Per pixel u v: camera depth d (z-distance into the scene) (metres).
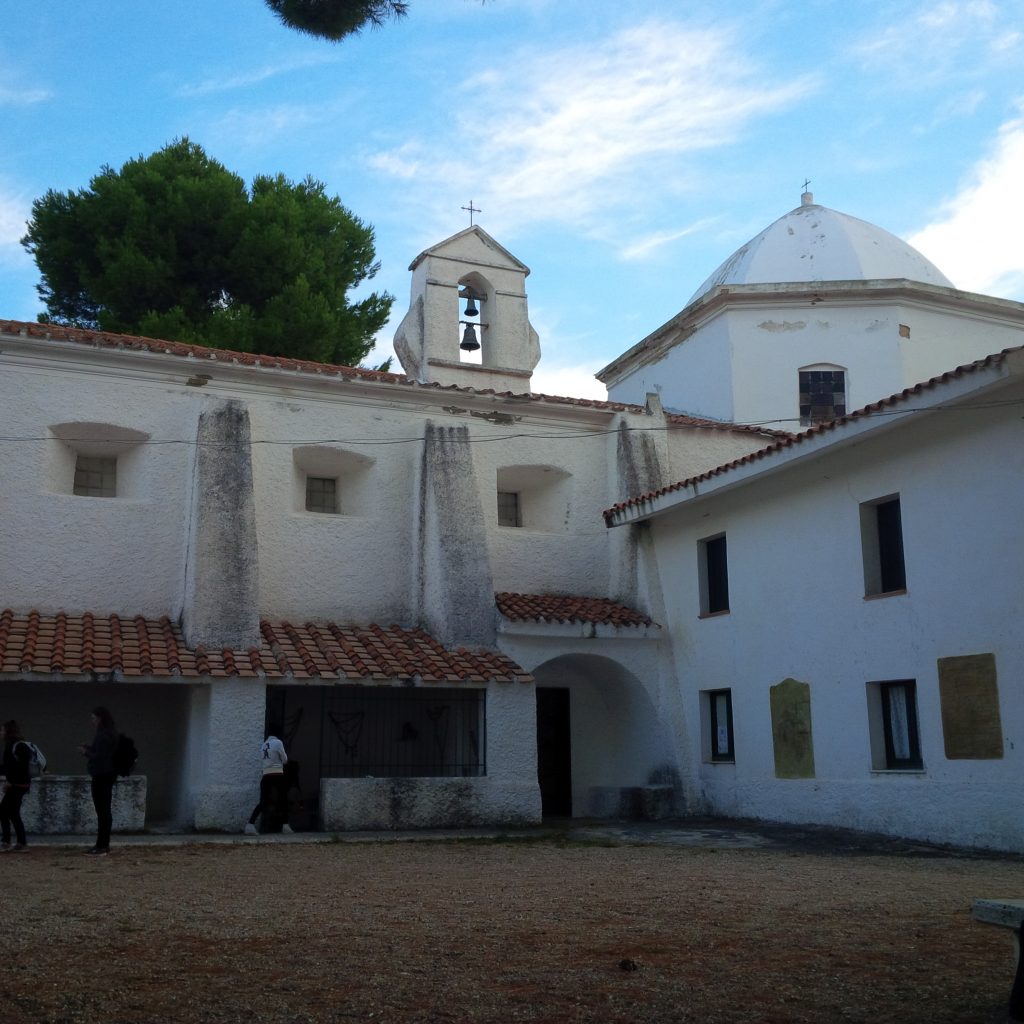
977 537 13.43
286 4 10.20
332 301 29.61
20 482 16.25
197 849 13.14
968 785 13.30
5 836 12.72
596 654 18.47
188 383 17.66
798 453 15.52
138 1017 5.36
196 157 30.42
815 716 15.86
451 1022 5.33
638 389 26.69
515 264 22.39
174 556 17.09
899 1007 5.59
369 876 10.73
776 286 22.95
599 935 7.45
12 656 14.31
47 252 27.86
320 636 16.98
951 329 23.50
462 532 18.12
